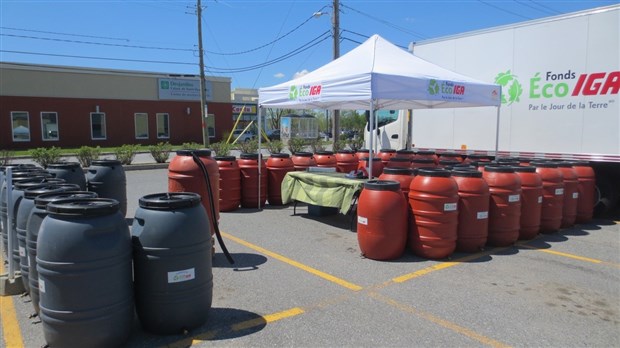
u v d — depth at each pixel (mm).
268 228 8141
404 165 9570
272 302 4742
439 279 5461
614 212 9766
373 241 6117
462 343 3898
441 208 6082
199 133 38906
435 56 11312
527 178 7152
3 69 29531
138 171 18391
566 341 3951
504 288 5184
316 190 8375
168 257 3752
